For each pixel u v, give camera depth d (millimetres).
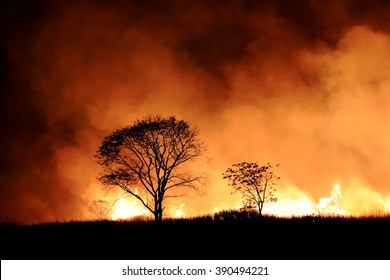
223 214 67500
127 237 52094
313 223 55406
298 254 38781
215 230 54562
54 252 44094
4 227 65625
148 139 75125
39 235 56156
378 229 48219
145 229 58969
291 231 50312
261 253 40000
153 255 41156
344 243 42156
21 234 57500
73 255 42281
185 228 57688
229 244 44844
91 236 53969
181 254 41094
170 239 49375
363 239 43469
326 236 45938
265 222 58844
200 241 47281
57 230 61188
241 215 65812
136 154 75938
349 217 59719
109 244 47625
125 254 41969
